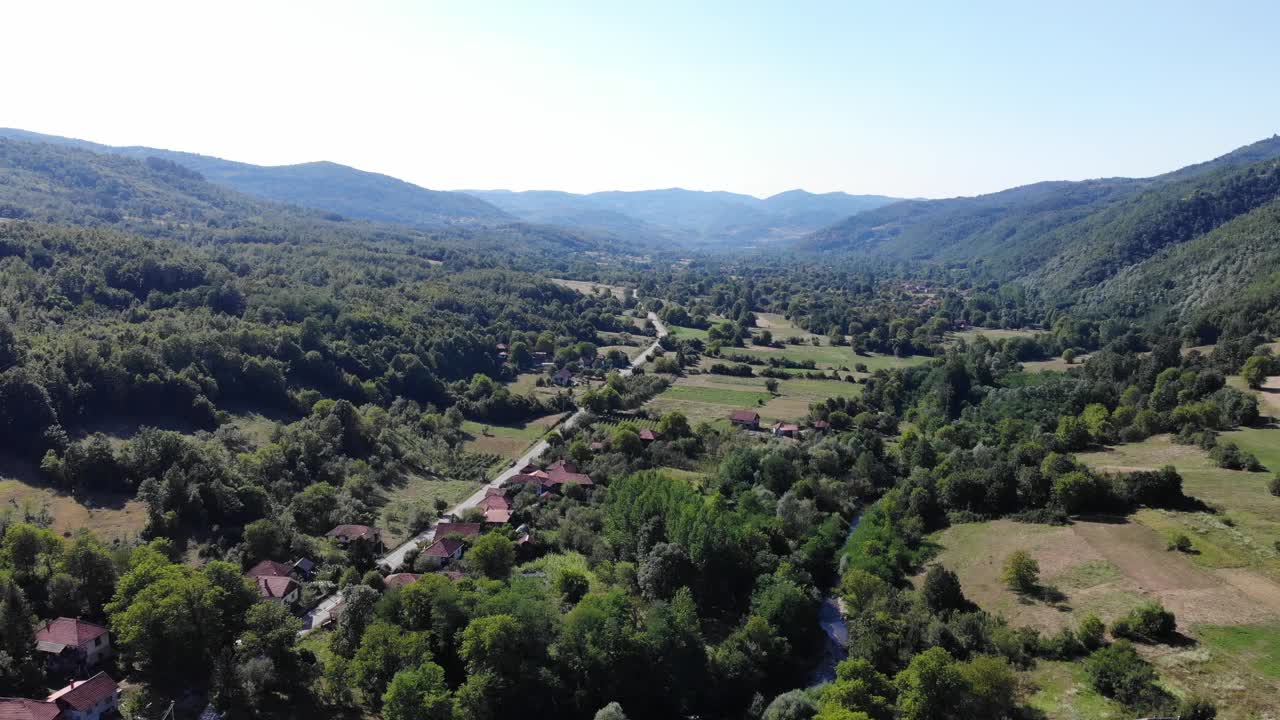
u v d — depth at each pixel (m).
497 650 72.38
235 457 119.00
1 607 68.50
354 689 72.88
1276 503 97.81
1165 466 106.81
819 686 77.25
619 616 80.12
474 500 126.19
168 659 70.88
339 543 103.19
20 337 127.06
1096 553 91.06
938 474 122.69
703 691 77.81
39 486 101.50
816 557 101.12
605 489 126.62
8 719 58.97
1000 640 75.25
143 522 97.12
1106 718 63.47
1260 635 70.56
